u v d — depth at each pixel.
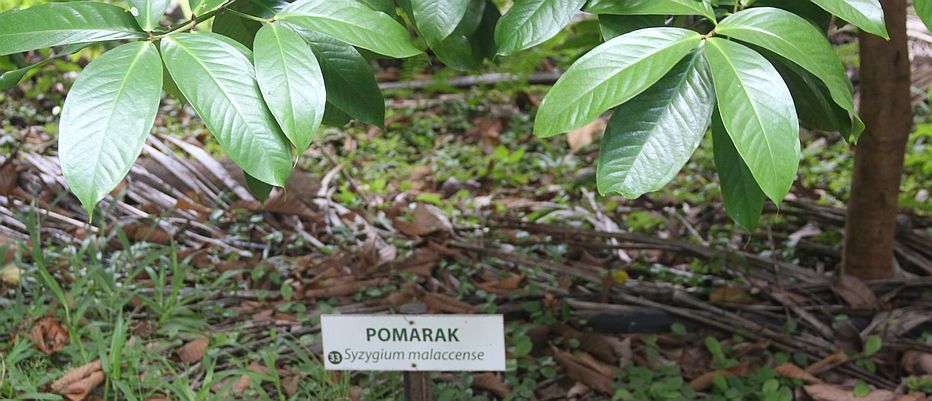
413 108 5.25
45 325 2.40
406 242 3.32
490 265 3.15
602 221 3.57
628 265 3.17
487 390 2.44
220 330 2.65
